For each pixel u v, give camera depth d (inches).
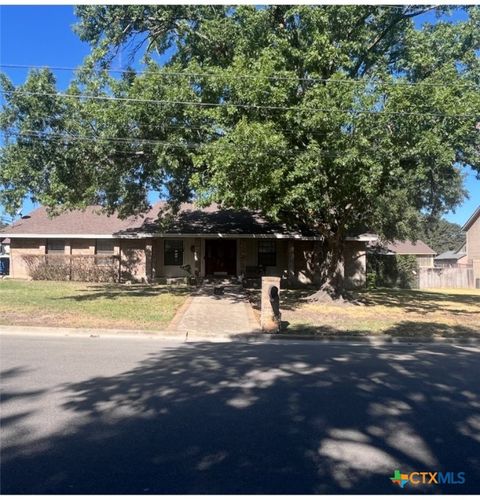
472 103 556.4
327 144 570.9
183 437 194.1
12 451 177.9
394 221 1240.8
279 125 592.4
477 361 376.5
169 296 778.8
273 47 630.5
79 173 711.7
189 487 152.3
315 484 156.3
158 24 740.0
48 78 652.7
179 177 768.9
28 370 304.2
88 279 1070.4
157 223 1079.6
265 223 1069.8
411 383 290.0
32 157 661.9
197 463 169.9
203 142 661.3
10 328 486.3
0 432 196.9
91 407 230.5
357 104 552.4
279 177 561.6
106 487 151.3
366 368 331.9
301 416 223.0
